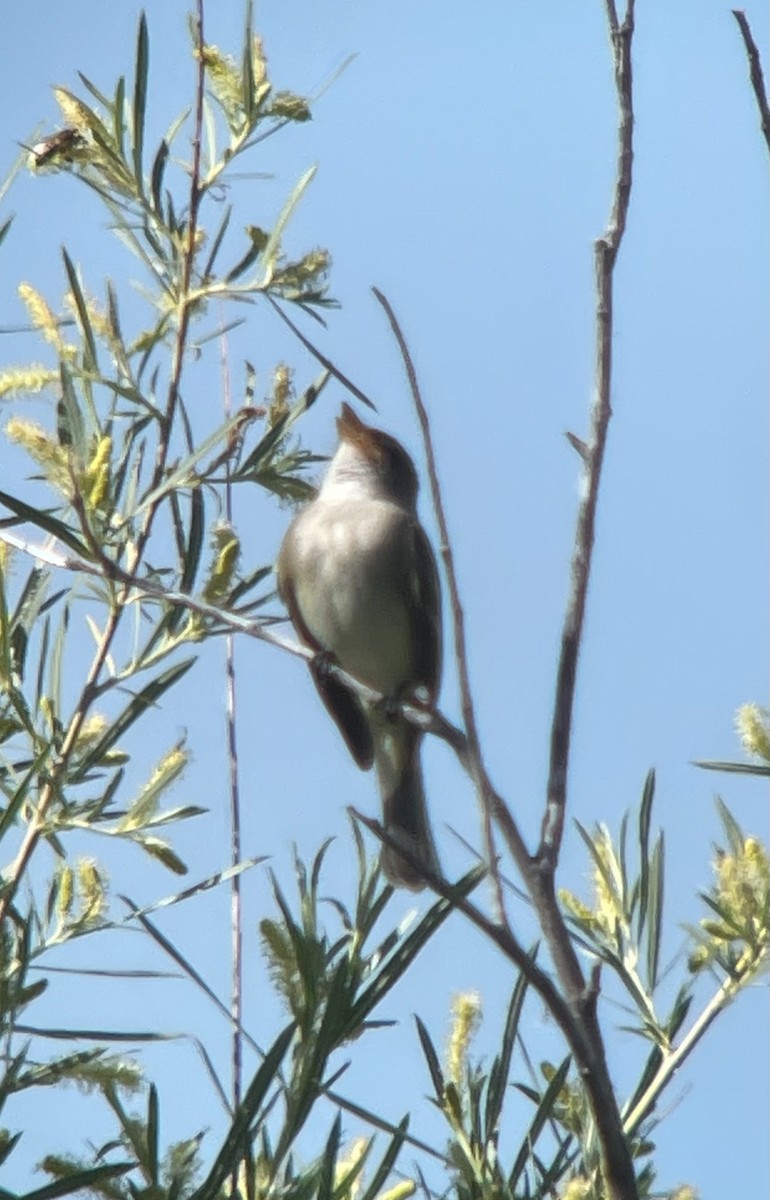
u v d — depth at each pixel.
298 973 6.33
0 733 8.13
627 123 6.43
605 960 7.32
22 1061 6.68
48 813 7.92
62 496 8.09
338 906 6.55
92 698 8.00
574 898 7.49
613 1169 5.20
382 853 6.63
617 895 7.43
